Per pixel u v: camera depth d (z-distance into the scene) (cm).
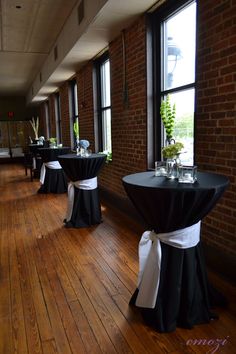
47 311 213
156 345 176
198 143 272
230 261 240
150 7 336
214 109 249
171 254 184
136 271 268
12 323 202
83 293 235
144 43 358
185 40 312
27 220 435
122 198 457
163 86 358
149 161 375
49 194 615
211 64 248
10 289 245
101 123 571
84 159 373
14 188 689
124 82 420
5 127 1343
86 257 301
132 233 366
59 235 367
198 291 192
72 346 178
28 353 174
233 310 206
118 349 175
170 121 243
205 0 248
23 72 905
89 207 396
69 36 493
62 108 842
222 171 246
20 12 465
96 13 355
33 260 298
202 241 275
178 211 170
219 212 252
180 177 191
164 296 187
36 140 1077
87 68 585
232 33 224
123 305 217
